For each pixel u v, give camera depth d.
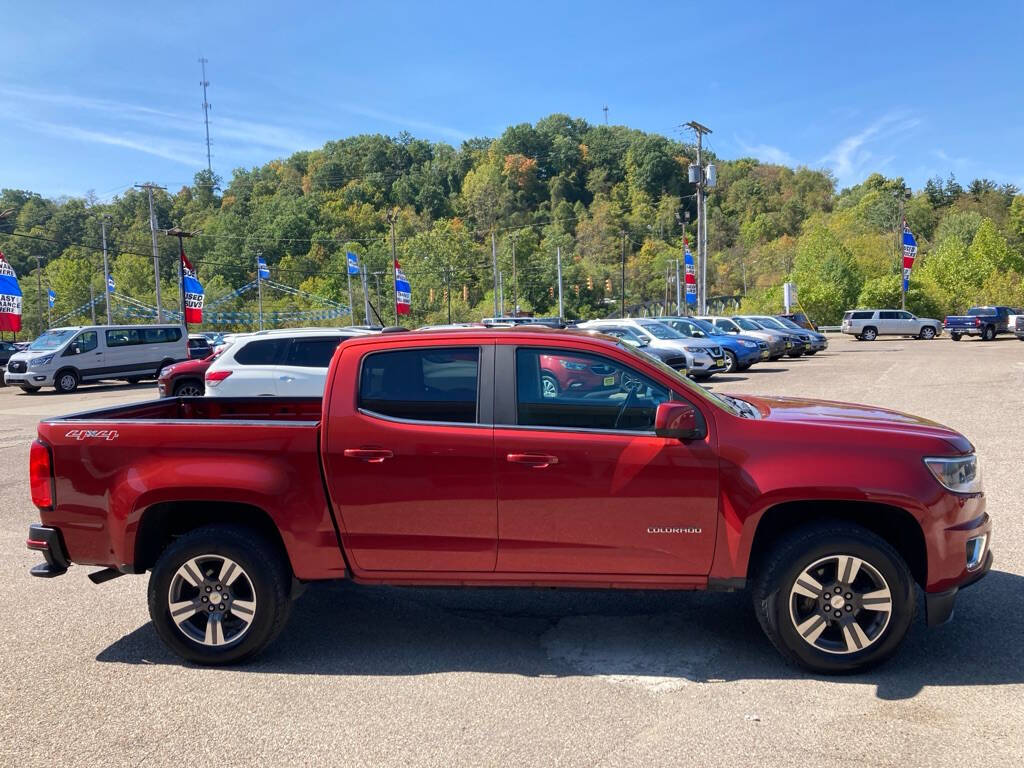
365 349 4.21
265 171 168.25
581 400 4.10
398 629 4.74
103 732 3.51
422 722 3.54
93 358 25.02
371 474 4.08
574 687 3.88
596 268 128.12
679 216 46.72
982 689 3.78
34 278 97.12
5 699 3.87
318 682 4.00
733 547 3.95
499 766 3.15
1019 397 14.73
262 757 3.26
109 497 4.25
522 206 162.50
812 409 4.59
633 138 176.38
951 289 64.88
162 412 5.29
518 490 4.02
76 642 4.62
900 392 16.03
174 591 4.21
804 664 3.95
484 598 5.29
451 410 4.12
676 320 24.33
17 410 18.77
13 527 7.40
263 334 11.34
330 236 125.94
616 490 3.97
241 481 4.10
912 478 3.85
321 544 4.15
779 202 171.25
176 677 4.10
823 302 64.38
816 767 3.11
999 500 7.35
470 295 122.25
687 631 4.62
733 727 3.44
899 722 3.46
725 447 3.94
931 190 145.00
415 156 176.50
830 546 3.85
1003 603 4.90
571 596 5.30
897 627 3.86
